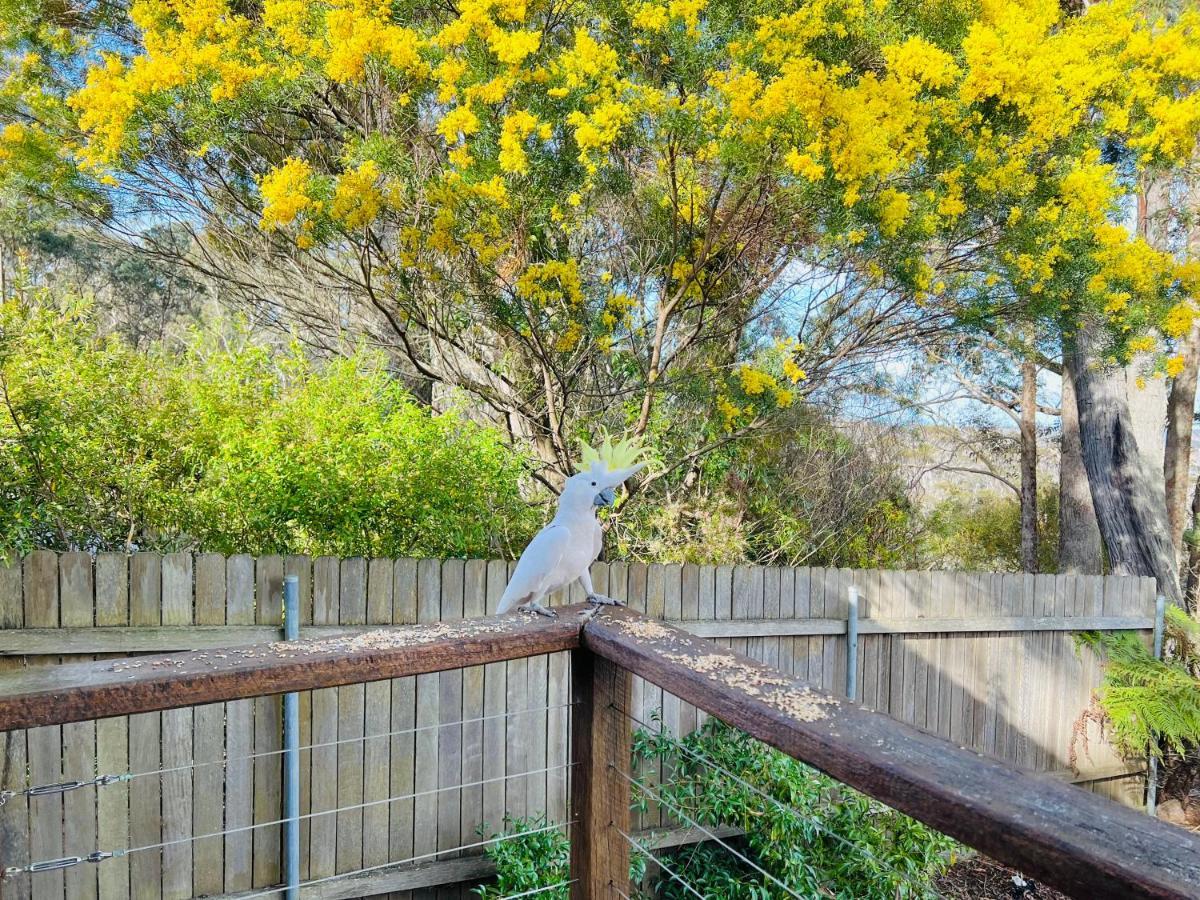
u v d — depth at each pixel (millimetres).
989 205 5359
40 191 5836
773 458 7695
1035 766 5578
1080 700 5723
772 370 5770
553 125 4883
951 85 5172
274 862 3488
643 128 4949
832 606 4867
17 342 4105
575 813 1662
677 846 4215
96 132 5242
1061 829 750
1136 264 5398
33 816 3094
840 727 1022
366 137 5266
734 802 3859
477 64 4840
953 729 5289
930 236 5148
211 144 5262
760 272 6078
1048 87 5008
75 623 3221
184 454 4355
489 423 6844
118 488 4246
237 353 4805
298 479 4098
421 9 5410
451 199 4867
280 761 3502
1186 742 5852
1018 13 5199
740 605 4594
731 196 5367
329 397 4453
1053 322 5695
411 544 4387
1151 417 9031
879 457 8617
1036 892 4984
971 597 5297
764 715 1083
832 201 4758
